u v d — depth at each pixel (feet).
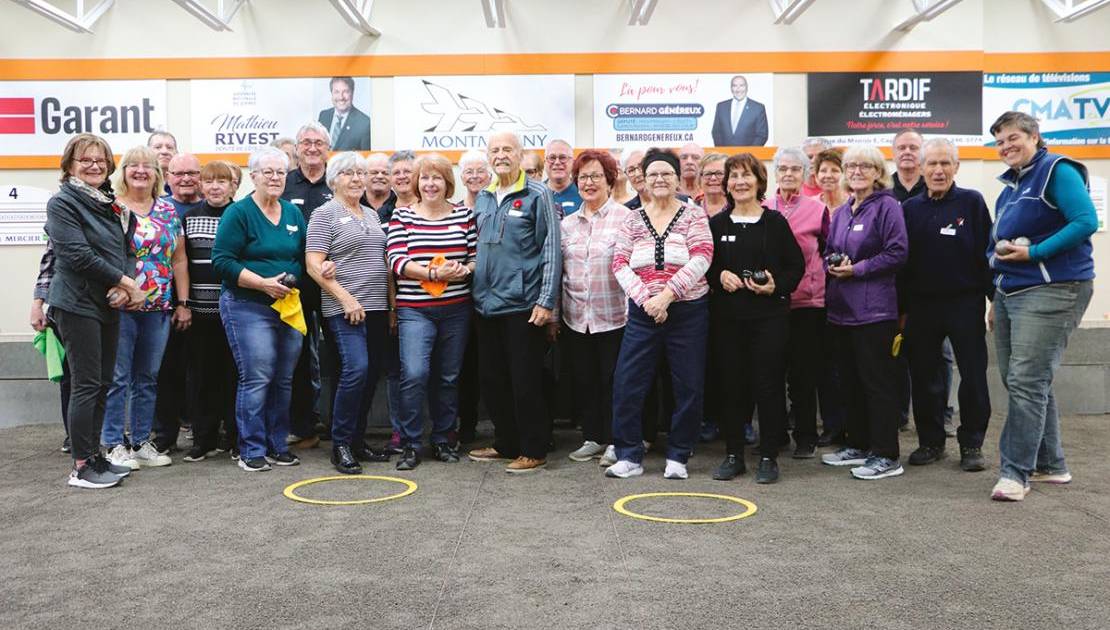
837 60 24.85
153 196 15.75
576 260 15.71
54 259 15.39
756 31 24.88
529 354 14.88
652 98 24.95
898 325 15.61
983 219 14.75
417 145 25.02
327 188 18.01
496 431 16.08
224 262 14.64
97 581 9.37
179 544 10.72
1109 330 21.79
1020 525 11.25
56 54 24.79
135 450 15.72
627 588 8.95
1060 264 12.46
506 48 24.93
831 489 13.50
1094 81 25.34
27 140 24.85
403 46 24.93
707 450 17.01
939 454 15.69
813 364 16.26
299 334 15.80
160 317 15.79
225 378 16.92
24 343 21.22
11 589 9.15
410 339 15.19
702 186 16.06
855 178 14.82
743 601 8.55
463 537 10.91
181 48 24.88
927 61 24.90
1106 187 25.43
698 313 14.21
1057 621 7.98
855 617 8.12
